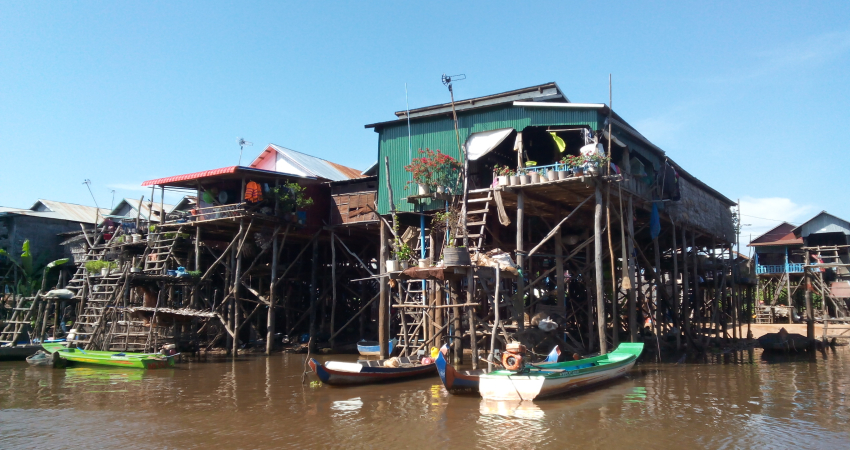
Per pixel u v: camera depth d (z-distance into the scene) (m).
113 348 22.33
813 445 10.30
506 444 10.33
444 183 21.09
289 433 11.12
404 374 17.02
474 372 15.11
